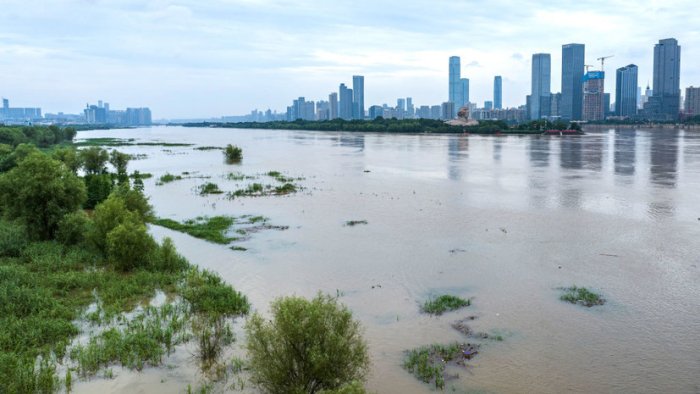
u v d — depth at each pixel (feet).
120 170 344.90
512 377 89.20
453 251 162.50
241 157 486.38
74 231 169.27
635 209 224.12
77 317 114.01
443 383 87.20
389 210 228.43
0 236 161.17
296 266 149.69
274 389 79.61
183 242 178.29
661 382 87.66
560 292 127.44
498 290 129.18
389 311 116.98
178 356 97.76
